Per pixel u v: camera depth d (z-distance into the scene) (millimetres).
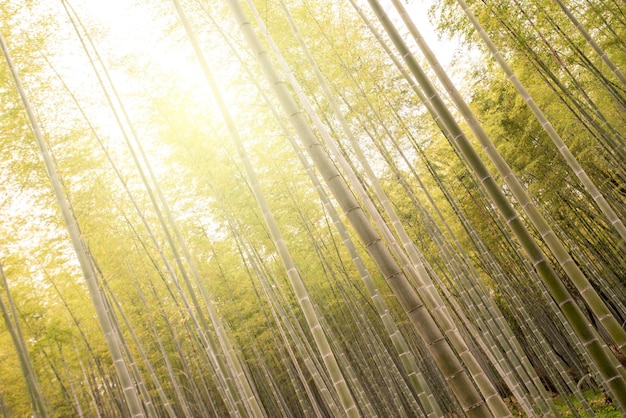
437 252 10320
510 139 10516
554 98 9242
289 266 3361
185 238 9523
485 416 2260
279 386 14688
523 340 13305
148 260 9016
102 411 10453
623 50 8328
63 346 9555
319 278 11688
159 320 9914
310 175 5543
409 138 8133
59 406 9977
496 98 10812
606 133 8008
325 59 7613
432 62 3311
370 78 7934
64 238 7949
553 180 10141
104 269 8109
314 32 7617
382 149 7410
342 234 5125
